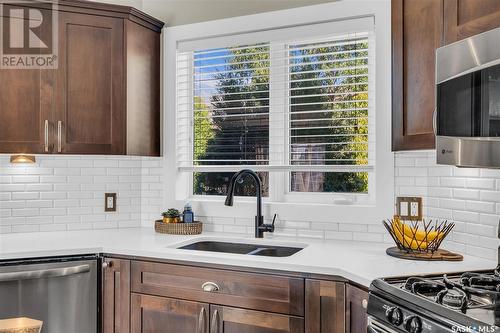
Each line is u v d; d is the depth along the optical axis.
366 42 2.30
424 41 1.69
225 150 2.65
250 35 2.51
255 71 2.57
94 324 1.98
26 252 1.89
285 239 2.27
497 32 1.26
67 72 2.28
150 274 1.92
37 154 2.26
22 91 2.21
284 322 1.68
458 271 1.54
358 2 2.23
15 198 2.47
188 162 2.73
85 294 1.96
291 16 2.39
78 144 2.29
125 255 1.97
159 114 2.71
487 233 1.75
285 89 2.48
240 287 1.75
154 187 2.75
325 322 1.62
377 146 2.18
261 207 2.35
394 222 1.88
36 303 1.88
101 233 2.47
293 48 2.48
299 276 1.66
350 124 2.35
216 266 1.79
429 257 1.73
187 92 2.75
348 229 2.24
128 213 2.75
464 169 1.88
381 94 2.18
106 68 2.37
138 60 2.51
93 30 2.34
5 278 1.81
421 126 1.71
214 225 2.55
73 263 1.96
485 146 1.30
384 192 2.16
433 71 1.64
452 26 1.54
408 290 1.28
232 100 2.62
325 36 2.35
